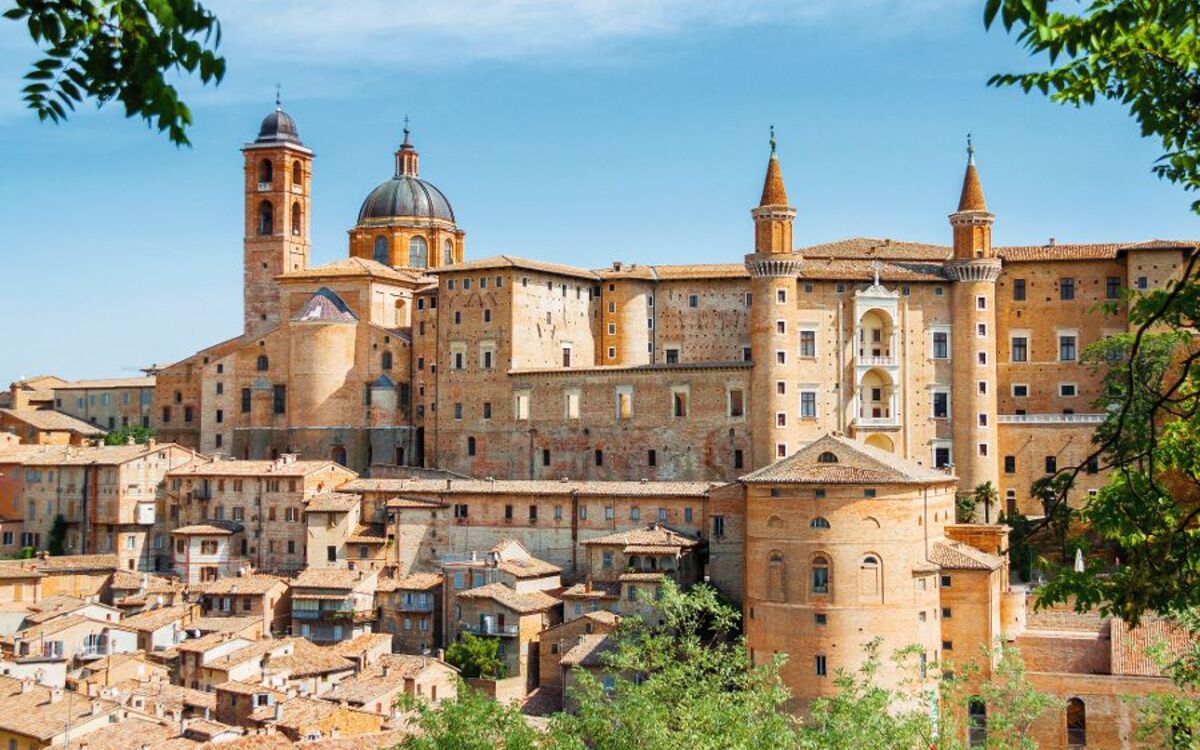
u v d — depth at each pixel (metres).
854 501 111.94
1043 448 150.38
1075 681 101.25
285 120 193.75
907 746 60.94
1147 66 22.92
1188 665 56.62
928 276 154.75
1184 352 64.00
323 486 157.38
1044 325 156.25
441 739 57.12
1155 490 26.84
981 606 112.94
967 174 154.38
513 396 162.38
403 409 172.62
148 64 16.12
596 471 156.75
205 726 93.06
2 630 142.62
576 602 130.50
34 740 91.62
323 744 84.12
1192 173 25.64
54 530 166.00
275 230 190.12
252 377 179.62
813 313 154.50
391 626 139.12
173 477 164.25
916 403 154.00
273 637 132.38
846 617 111.00
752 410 149.62
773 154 152.38
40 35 16.12
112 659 121.38
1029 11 18.42
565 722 58.59
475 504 147.25
